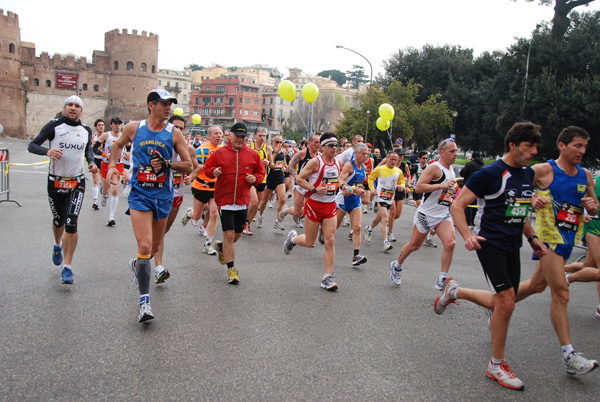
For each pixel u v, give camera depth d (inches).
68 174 226.4
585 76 1186.0
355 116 1936.5
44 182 640.4
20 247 283.7
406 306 218.7
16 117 2918.3
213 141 324.5
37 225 351.6
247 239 360.5
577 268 233.6
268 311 199.9
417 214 249.3
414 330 188.5
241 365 149.2
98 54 3284.9
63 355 149.3
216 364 148.9
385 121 644.7
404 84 2241.6
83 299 200.7
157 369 143.6
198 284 233.3
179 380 137.9
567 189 170.1
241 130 232.2
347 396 134.3
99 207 462.9
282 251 324.5
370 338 177.5
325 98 3821.4
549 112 1170.0
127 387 132.6
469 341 180.2
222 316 190.7
